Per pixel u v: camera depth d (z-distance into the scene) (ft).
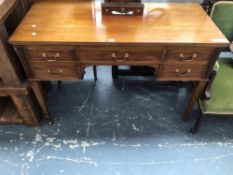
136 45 3.44
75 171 4.37
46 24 3.82
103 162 4.51
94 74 6.12
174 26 3.81
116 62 3.82
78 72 3.98
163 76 4.06
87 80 6.40
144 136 4.97
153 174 4.32
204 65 3.83
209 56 3.68
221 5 4.27
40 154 4.64
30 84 4.36
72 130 5.09
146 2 4.61
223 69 4.60
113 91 6.05
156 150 4.71
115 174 4.33
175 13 4.22
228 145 4.80
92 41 3.40
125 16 4.09
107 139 4.91
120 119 5.32
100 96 5.91
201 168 4.42
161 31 3.67
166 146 4.78
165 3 4.57
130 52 3.64
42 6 4.41
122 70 6.19
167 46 3.50
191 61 3.77
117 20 3.96
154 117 5.36
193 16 4.14
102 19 3.98
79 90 6.09
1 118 5.02
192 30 3.72
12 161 4.53
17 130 5.10
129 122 5.25
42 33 3.57
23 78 4.31
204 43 3.41
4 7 3.59
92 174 4.33
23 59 3.73
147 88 6.13
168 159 4.56
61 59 3.74
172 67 3.89
